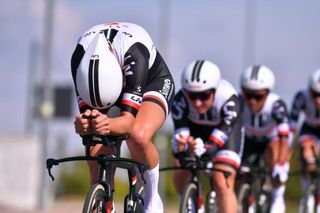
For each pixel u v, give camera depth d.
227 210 21.91
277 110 27.48
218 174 22.12
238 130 23.06
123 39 16.52
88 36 16.75
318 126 30.77
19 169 56.38
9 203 55.88
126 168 16.91
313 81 29.94
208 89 21.45
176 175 22.77
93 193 15.39
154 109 16.72
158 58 17.41
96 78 15.52
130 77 16.16
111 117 16.83
